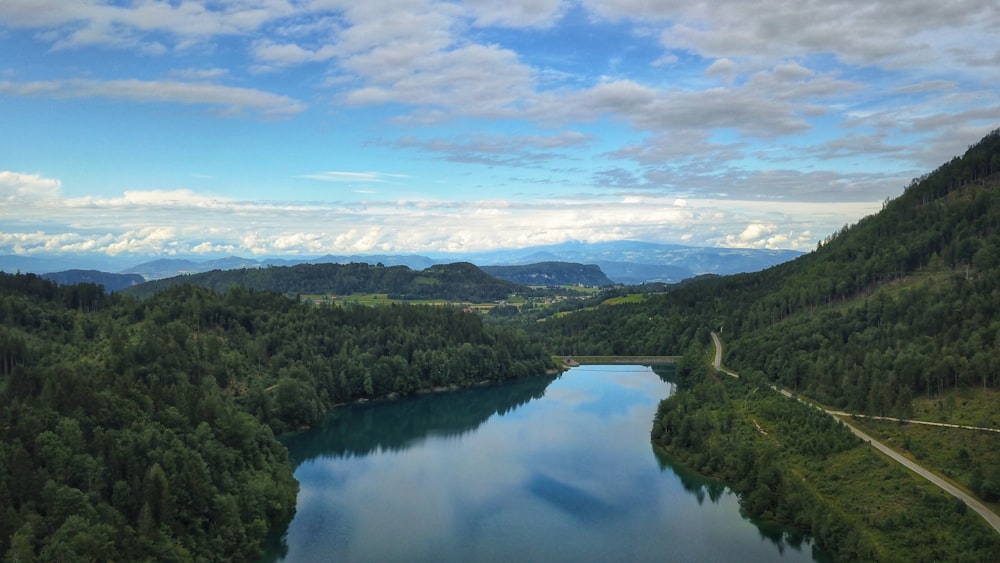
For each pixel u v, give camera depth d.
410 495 155.50
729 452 165.38
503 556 123.75
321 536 131.62
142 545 103.31
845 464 140.62
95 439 116.50
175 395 148.88
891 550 110.56
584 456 187.00
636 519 141.00
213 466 131.75
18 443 106.75
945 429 140.00
